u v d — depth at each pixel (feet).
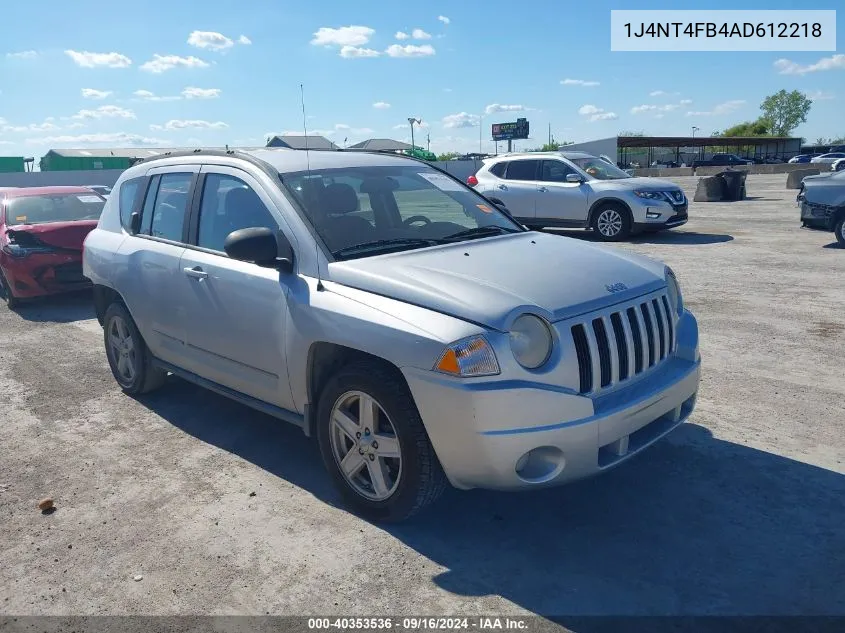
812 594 9.77
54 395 18.90
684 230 49.62
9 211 32.32
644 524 11.66
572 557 10.82
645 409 11.19
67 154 184.03
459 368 10.05
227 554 11.19
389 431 11.48
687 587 10.00
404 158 16.62
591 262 12.66
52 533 12.01
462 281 11.19
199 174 15.55
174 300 15.31
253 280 13.25
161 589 10.38
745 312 25.03
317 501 12.78
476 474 10.43
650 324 11.94
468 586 10.20
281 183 13.55
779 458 13.76
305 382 12.46
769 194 81.61
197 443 15.49
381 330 10.89
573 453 10.43
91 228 31.19
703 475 13.17
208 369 14.97
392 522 11.80
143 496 13.17
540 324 10.53
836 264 33.73
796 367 19.04
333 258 12.35
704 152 264.52
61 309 30.48
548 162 48.34
